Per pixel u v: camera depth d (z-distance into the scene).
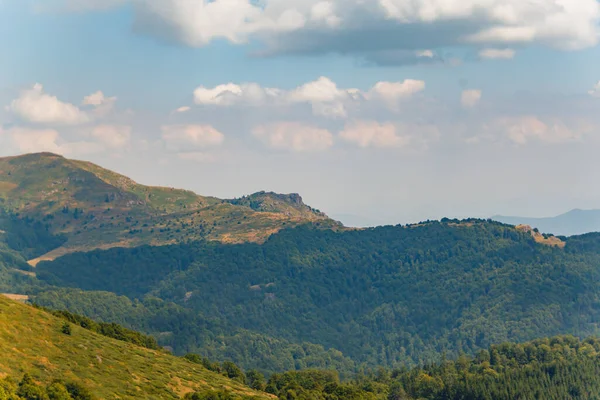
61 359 181.50
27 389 150.75
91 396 164.00
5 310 192.88
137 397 179.75
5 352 169.25
